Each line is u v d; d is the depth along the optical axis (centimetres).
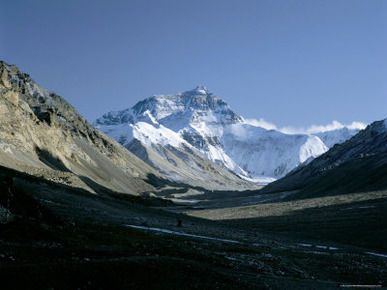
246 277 4416
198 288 3759
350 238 11475
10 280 3195
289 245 9294
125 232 6000
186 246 5997
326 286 4791
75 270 3522
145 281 3662
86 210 7888
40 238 4434
